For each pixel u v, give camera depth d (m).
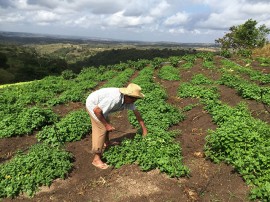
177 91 5.81
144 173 2.80
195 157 3.10
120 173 2.86
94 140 2.96
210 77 6.73
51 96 6.33
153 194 2.57
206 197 2.51
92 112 2.90
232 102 4.79
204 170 2.85
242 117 3.55
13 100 6.09
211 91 5.13
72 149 3.50
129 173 2.83
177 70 7.78
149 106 4.45
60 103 5.72
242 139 2.84
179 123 4.10
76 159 3.26
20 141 3.92
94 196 2.64
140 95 2.88
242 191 2.50
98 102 2.87
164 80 7.03
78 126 3.85
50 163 2.93
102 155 3.19
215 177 2.73
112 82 7.09
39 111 4.32
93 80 8.12
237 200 2.42
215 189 2.59
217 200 2.46
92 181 2.84
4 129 4.11
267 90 4.77
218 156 2.97
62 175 2.87
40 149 3.25
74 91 6.29
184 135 3.68
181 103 5.03
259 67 7.44
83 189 2.74
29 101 5.92
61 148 3.50
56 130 3.70
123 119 4.46
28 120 4.16
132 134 3.62
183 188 2.61
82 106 5.50
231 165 2.81
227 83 5.68
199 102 4.77
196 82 6.09
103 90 2.91
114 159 3.02
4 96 6.32
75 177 2.93
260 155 2.59
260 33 15.20
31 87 7.29
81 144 3.62
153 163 2.80
